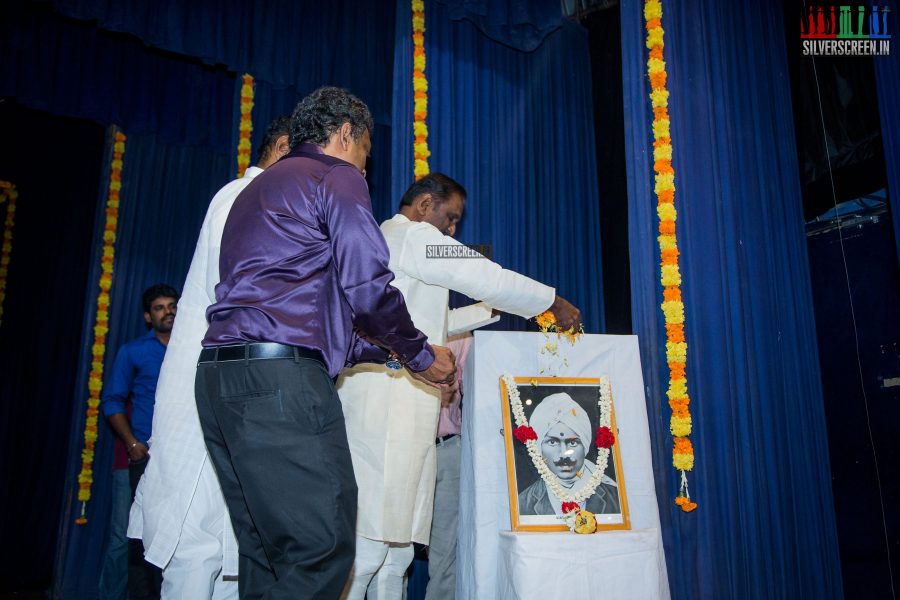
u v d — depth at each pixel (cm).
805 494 257
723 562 231
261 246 146
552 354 220
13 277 514
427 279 206
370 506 196
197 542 166
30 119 527
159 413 173
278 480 131
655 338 242
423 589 301
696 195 261
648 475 215
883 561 283
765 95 298
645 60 267
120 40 473
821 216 319
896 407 285
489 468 205
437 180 231
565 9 422
